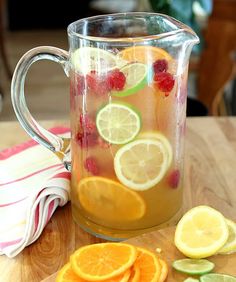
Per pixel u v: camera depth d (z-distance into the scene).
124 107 0.59
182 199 0.69
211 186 0.76
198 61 2.05
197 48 1.58
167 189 0.64
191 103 1.20
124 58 0.59
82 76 0.60
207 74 1.97
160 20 0.69
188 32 0.61
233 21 1.87
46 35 3.96
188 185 0.76
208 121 0.99
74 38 0.61
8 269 0.60
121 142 0.60
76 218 0.67
